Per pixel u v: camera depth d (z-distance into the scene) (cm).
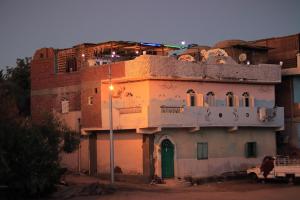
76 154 3694
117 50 3803
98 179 3375
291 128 3888
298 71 3825
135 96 3209
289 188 2833
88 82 3503
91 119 3469
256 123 3538
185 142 3322
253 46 3872
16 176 2339
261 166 3272
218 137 3478
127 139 3344
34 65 4106
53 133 2558
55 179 2509
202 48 3872
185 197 2434
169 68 3177
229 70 3434
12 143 2328
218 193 2633
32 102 4097
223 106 3422
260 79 3581
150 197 2427
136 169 3272
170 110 3170
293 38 4156
